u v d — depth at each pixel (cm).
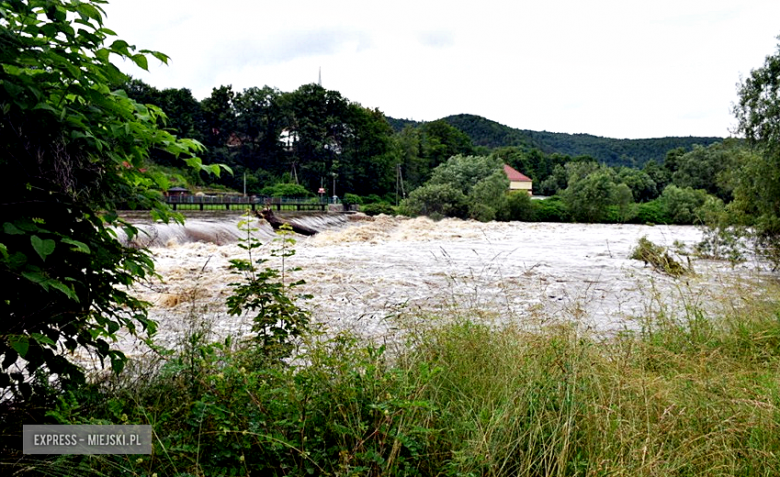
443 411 352
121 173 327
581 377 410
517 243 3259
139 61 290
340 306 1127
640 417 373
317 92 10700
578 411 359
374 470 287
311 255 2270
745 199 1748
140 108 321
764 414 377
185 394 346
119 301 325
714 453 331
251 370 368
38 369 311
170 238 2352
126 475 266
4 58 251
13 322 266
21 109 253
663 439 348
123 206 330
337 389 329
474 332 529
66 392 304
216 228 2769
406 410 318
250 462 288
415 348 496
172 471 274
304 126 10362
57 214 277
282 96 10844
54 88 279
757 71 1788
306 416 307
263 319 440
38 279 244
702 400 406
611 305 1112
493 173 7362
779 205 1681
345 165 10394
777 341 624
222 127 10025
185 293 1169
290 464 291
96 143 274
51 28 272
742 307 753
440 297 1220
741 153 1838
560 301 1182
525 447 331
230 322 884
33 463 255
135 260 321
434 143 13188
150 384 371
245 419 295
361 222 5772
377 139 11144
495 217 6538
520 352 459
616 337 647
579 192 6706
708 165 9175
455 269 1839
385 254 2359
